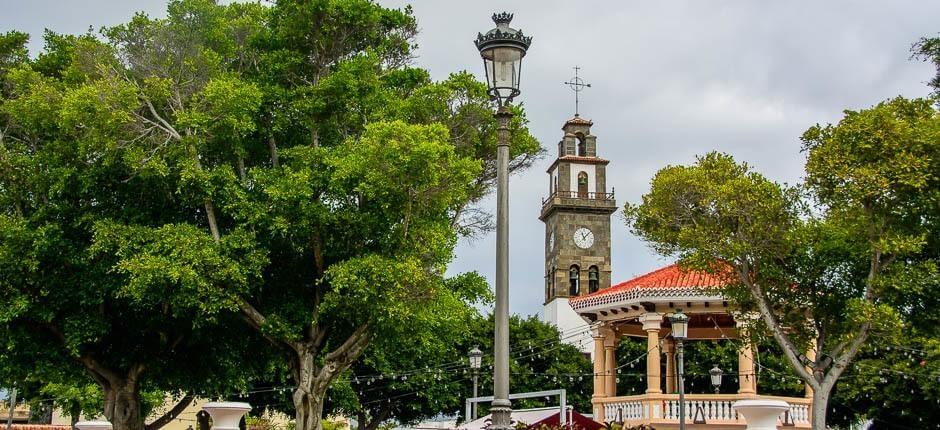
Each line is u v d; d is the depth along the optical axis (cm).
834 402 4638
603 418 3625
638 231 3150
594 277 8719
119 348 3188
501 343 1564
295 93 2859
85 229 2784
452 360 5697
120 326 3125
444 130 2616
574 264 8719
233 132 2711
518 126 3256
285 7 2923
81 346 3059
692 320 3816
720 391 5866
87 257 2755
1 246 2728
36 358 3086
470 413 3697
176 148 2675
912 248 2730
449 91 2955
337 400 4934
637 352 5994
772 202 2897
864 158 2812
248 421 5444
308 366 2859
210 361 3347
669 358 3953
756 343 3144
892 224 2869
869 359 3628
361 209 2775
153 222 2838
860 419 4812
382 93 2912
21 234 2711
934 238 3011
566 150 9019
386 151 2525
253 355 3319
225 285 2678
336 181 2645
